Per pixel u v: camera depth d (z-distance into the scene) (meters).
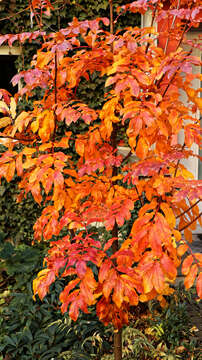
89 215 1.92
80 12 4.87
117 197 1.90
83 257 1.62
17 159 1.87
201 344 3.20
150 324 3.39
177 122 1.70
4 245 4.71
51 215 2.05
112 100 1.85
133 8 2.05
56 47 1.61
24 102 5.02
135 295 1.64
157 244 1.58
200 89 1.72
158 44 4.89
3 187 5.22
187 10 1.71
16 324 3.34
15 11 4.91
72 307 1.61
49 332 3.18
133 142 1.67
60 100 2.18
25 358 3.04
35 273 4.07
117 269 1.72
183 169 2.07
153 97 1.81
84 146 2.00
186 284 1.60
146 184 1.91
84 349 3.07
